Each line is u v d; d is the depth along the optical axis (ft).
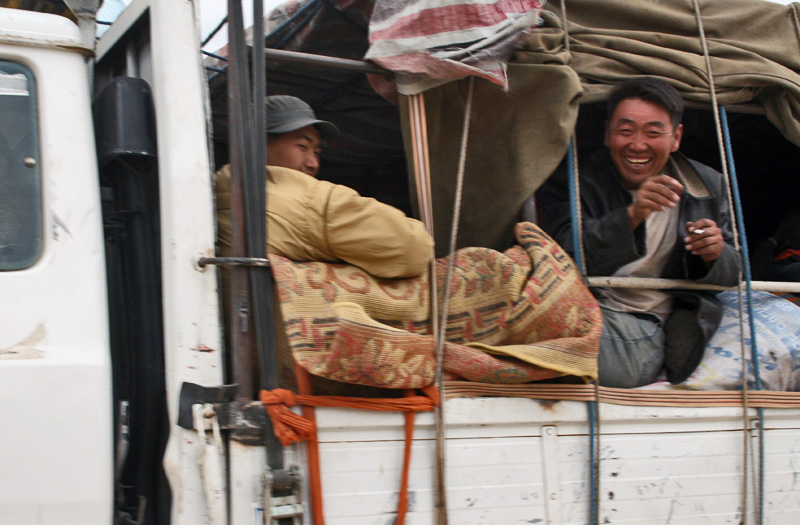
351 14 8.23
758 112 8.73
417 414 5.81
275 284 5.73
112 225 6.05
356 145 11.90
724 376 7.30
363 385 5.95
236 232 5.60
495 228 7.50
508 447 6.10
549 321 6.39
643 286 7.20
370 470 5.60
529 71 7.30
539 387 6.27
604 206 7.98
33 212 5.29
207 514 5.14
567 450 6.32
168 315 5.44
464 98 7.30
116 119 5.91
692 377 7.35
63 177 5.39
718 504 6.84
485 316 6.42
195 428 5.15
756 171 12.52
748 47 8.55
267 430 5.23
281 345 5.77
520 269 6.48
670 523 6.60
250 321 5.58
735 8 8.64
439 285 6.43
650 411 6.67
